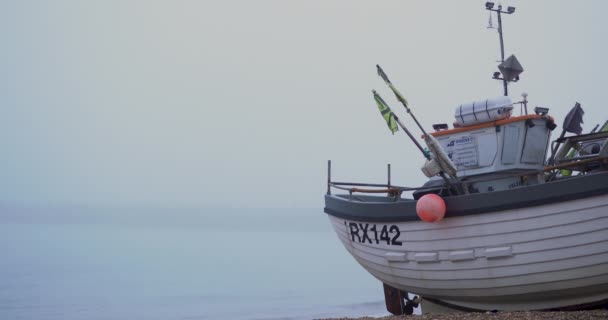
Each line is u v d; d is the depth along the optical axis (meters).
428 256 13.34
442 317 12.08
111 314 24.41
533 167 14.18
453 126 14.77
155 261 54.25
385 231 14.20
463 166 14.43
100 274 40.66
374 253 14.68
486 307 13.38
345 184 16.41
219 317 23.55
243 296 29.91
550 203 11.71
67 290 31.70
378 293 31.61
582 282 11.86
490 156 14.08
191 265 49.91
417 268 13.72
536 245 11.97
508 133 13.96
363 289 33.59
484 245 12.52
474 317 11.56
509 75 15.04
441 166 13.24
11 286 32.94
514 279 12.38
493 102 13.93
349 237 15.51
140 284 35.03
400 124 13.43
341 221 15.75
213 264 51.56
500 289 12.68
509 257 12.27
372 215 14.44
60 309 25.45
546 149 14.42
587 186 11.36
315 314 24.25
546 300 12.57
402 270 14.10
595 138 13.85
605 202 11.23
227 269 46.38
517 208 12.03
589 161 12.07
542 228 11.86
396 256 13.99
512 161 13.95
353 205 15.07
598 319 10.88
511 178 13.94
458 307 13.86
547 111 14.30
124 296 29.73
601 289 11.90
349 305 26.80
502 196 12.18
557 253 11.81
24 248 68.25
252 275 41.56
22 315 23.91
